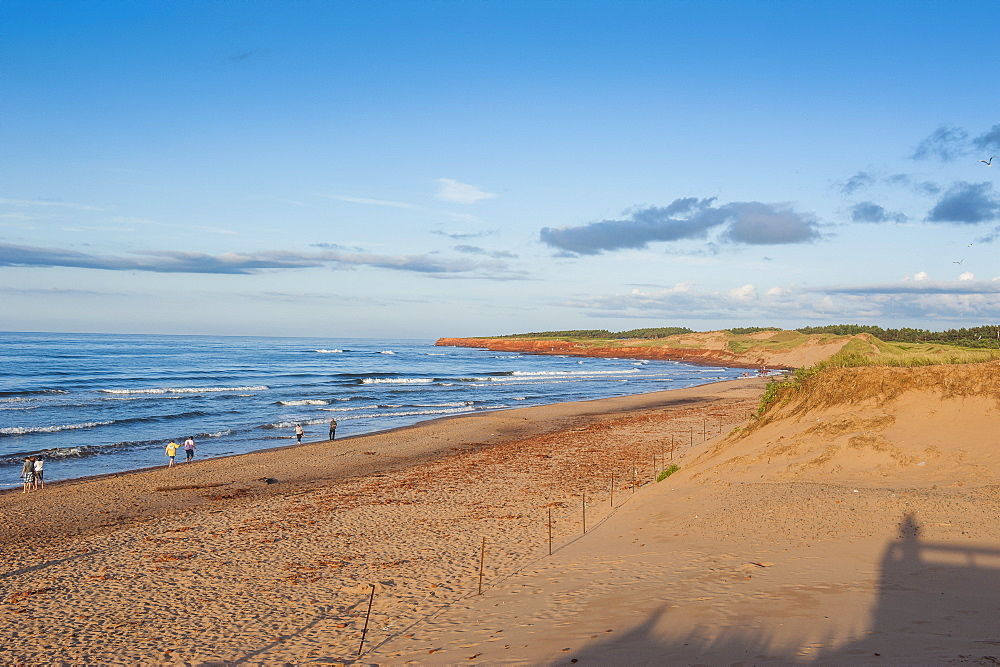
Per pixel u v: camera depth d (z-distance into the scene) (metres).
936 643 6.91
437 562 14.16
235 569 14.20
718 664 7.01
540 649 8.20
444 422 45.91
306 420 48.44
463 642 9.07
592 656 7.72
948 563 9.73
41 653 10.15
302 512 19.91
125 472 29.14
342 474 27.98
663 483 20.11
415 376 101.44
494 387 83.81
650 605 9.32
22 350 135.38
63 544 16.98
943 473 14.18
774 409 22.64
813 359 140.62
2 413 48.69
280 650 9.92
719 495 15.50
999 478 13.16
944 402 17.00
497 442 36.91
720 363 169.88
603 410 53.78
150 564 14.73
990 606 7.96
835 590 9.12
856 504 12.88
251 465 30.08
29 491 24.52
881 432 16.80
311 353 168.88
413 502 20.84
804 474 15.84
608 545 13.77
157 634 10.78
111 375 84.56
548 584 11.45
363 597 12.24
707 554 11.70
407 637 9.79
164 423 45.88
